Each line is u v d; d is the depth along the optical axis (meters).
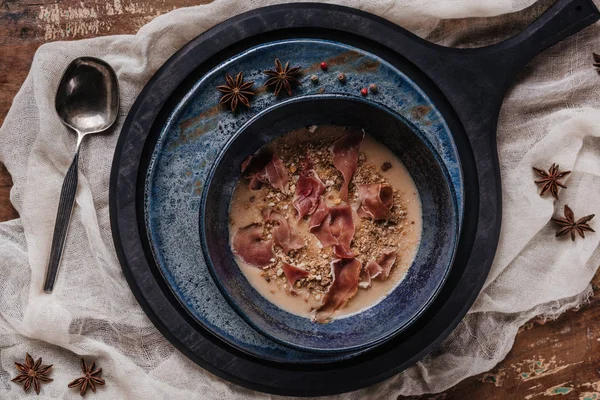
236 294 0.62
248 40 0.63
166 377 0.66
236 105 0.62
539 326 0.69
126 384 0.66
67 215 0.65
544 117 0.67
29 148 0.66
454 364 0.67
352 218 0.65
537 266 0.67
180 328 0.64
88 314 0.65
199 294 0.63
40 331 0.65
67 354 0.67
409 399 0.68
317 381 0.64
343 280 0.65
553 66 0.67
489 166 0.64
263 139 0.65
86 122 0.66
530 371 0.69
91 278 0.66
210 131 0.63
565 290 0.67
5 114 0.66
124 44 0.65
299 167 0.66
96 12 0.67
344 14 0.63
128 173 0.63
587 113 0.66
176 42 0.65
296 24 0.63
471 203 0.64
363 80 0.63
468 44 0.67
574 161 0.67
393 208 0.66
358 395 0.66
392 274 0.65
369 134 0.66
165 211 0.63
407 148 0.64
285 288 0.65
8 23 0.67
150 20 0.67
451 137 0.63
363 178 0.66
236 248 0.65
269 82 0.63
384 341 0.59
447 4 0.65
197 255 0.63
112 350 0.66
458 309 0.64
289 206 0.66
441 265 0.62
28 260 0.66
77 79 0.65
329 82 0.63
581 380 0.69
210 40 0.63
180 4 0.67
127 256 0.63
